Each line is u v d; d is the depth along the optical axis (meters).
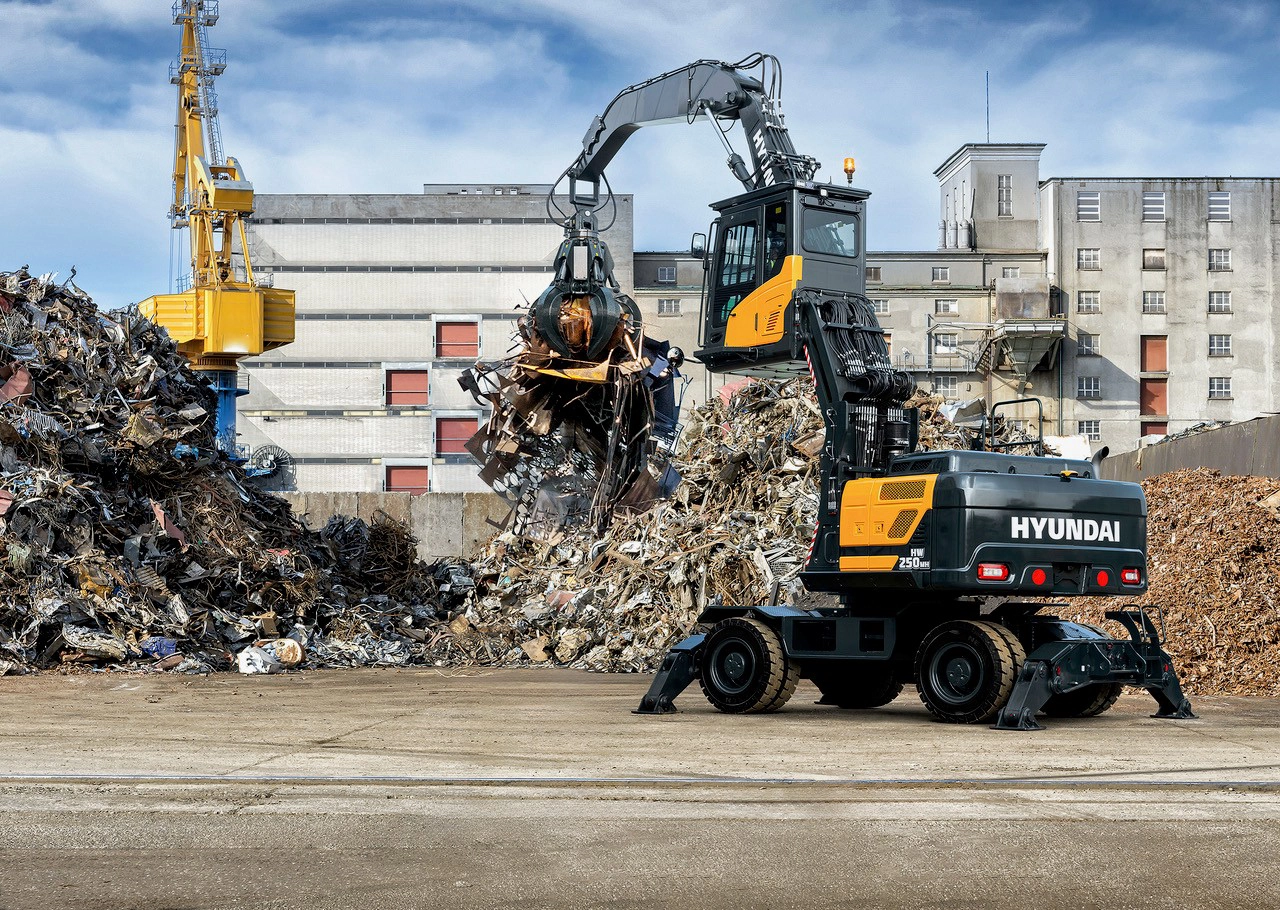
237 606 22.75
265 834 7.41
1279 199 73.19
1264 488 20.81
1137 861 6.77
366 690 17.55
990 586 12.88
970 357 72.12
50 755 10.52
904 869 6.62
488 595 27.56
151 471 23.53
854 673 15.55
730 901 6.06
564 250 26.67
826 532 14.51
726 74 20.84
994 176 74.50
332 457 71.81
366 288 72.25
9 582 19.67
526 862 6.76
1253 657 16.67
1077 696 13.95
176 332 50.81
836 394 14.75
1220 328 72.81
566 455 29.50
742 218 16.48
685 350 71.38
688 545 23.45
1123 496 13.62
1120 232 72.88
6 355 22.88
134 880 6.39
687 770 9.66
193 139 56.44
